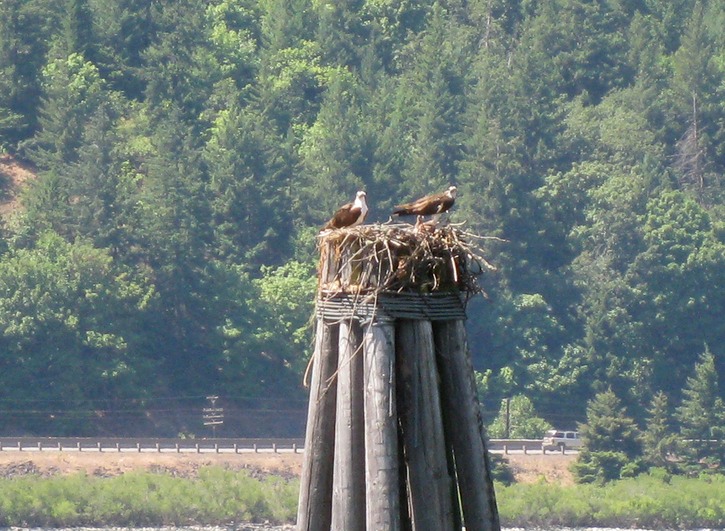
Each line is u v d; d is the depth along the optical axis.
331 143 107.62
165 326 89.31
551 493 67.69
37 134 111.81
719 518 68.75
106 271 85.38
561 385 92.56
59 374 80.69
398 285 10.06
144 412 83.25
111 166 96.62
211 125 119.56
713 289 101.69
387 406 9.86
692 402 82.56
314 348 10.77
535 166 112.19
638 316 98.94
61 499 62.38
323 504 10.48
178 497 63.72
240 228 101.88
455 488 10.35
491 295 97.81
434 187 106.00
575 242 105.31
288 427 86.12
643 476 73.50
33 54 118.00
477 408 10.33
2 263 83.69
